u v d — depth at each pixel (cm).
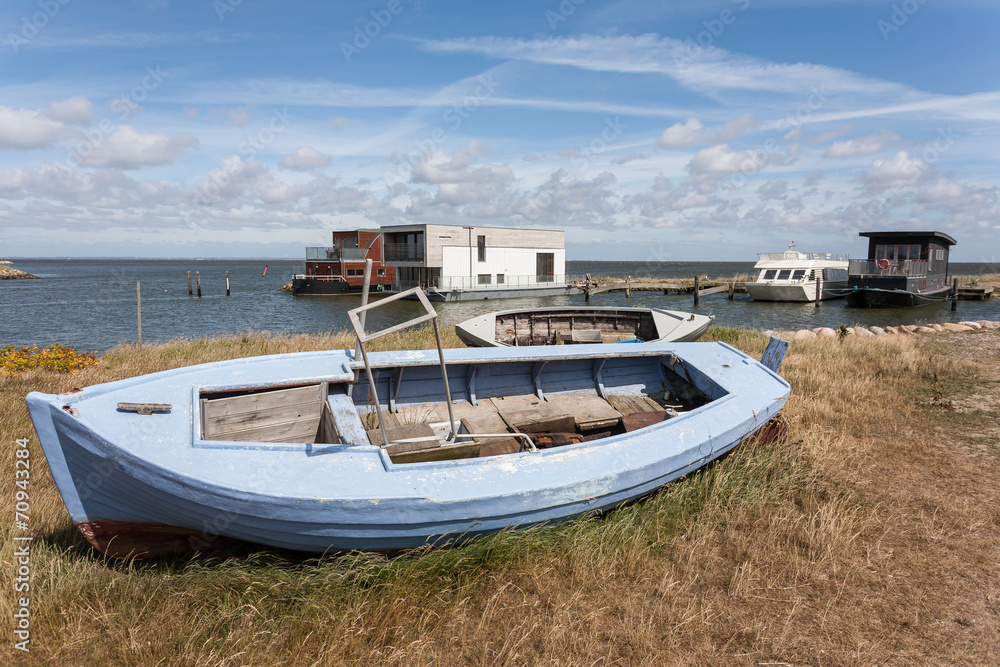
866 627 361
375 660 326
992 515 511
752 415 554
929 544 461
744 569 414
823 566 427
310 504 352
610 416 655
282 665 318
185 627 339
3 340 2314
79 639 326
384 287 4650
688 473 523
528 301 4128
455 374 644
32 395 346
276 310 3641
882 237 3256
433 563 388
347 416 492
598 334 1146
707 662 331
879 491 559
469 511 384
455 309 3575
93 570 382
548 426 618
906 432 734
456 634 347
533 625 353
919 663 329
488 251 4209
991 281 5159
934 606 382
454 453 439
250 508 352
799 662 330
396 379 602
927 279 3197
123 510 379
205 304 4078
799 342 1355
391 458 414
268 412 492
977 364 1118
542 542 423
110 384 419
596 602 382
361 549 387
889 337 1523
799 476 567
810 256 3903
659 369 752
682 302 4019
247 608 354
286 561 408
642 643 342
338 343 1309
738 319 2833
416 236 4144
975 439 712
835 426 762
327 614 351
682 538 464
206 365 500
